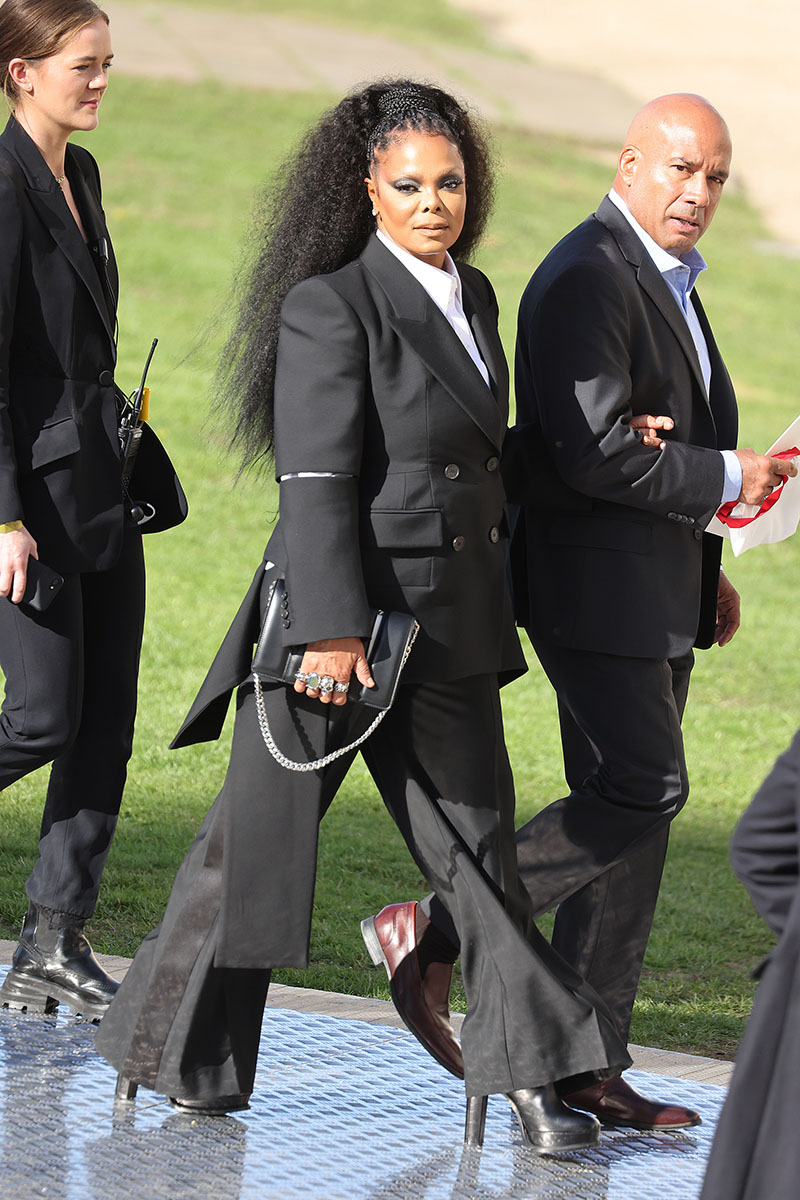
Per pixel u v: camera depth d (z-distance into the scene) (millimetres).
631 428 13477
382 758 12625
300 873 12078
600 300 13539
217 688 12094
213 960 12242
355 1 159250
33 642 14266
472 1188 11617
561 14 165125
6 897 20203
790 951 8117
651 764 13875
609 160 117250
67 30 14117
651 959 21500
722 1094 14109
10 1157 11617
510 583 14922
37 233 14180
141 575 15297
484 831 12492
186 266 76062
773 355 79938
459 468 12344
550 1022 12047
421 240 12250
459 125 12945
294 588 11703
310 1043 14461
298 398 11898
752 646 43312
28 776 26625
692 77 145750
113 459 14680
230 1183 11430
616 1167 12250
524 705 36344
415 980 13625
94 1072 13383
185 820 25297
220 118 108562
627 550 13844
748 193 119500
